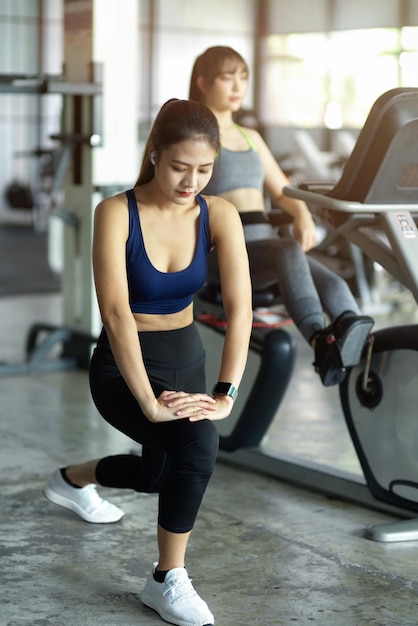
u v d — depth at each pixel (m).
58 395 4.61
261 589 2.47
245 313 2.30
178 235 2.24
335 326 2.89
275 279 3.22
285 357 3.38
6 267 8.82
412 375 2.90
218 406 2.21
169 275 2.24
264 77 14.19
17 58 13.70
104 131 4.84
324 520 3.02
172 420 2.18
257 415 3.47
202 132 2.09
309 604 2.38
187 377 2.35
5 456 3.62
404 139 2.64
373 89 12.55
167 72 14.12
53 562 2.62
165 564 2.29
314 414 4.35
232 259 2.30
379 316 6.60
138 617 2.30
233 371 2.26
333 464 3.61
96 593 2.43
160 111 2.17
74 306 5.23
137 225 2.21
